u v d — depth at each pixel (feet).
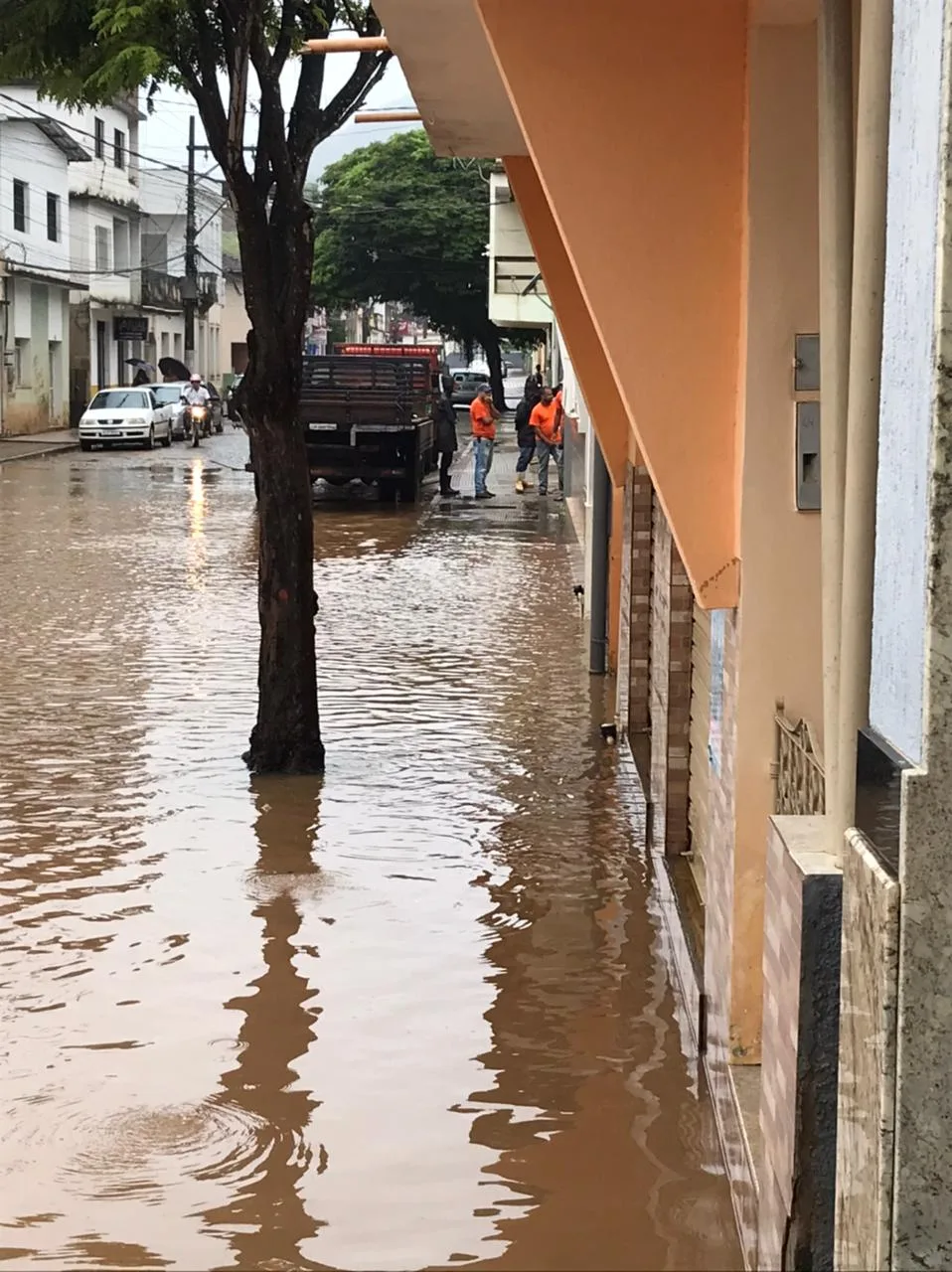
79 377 191.01
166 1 28.25
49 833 28.09
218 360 277.64
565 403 100.53
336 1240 14.96
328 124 31.58
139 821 28.86
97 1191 15.87
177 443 161.99
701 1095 18.07
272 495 31.94
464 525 83.10
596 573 42.19
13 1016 20.15
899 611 9.89
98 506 91.97
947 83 9.02
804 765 15.20
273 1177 16.10
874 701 10.52
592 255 16.30
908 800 9.43
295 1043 19.33
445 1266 14.49
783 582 16.42
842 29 12.28
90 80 29.35
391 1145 16.83
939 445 9.16
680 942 21.09
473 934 23.18
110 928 23.30
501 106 27.48
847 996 10.62
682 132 16.08
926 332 9.35
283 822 28.86
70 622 50.55
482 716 37.73
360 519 86.28
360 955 22.29
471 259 209.97
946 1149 9.60
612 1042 19.47
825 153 12.46
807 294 16.07
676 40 15.97
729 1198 15.76
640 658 33.24
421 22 22.26
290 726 32.32
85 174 191.52
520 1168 16.33
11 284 160.56
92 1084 18.21
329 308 221.66
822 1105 11.85
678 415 16.53
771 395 16.17
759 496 16.30
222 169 30.66
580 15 15.96
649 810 27.53
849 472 11.09
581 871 26.21
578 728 36.45
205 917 23.79
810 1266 11.98
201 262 257.34
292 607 32.14
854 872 10.42
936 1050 9.56
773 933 13.10
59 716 37.22
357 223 208.54
